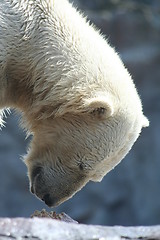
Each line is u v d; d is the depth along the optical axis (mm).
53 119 12766
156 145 30844
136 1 34562
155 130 30969
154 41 31938
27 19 12367
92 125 12312
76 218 30000
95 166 12484
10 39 12234
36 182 12953
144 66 31500
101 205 30344
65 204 30141
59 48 12430
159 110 31266
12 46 12289
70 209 30094
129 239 9234
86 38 12672
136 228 9570
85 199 30375
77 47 12500
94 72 12336
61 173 12734
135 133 12547
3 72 12461
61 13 12711
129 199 30656
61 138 12648
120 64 12906
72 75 12320
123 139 12320
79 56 12430
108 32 31609
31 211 29578
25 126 13461
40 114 12938
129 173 30734
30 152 13211
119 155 12492
